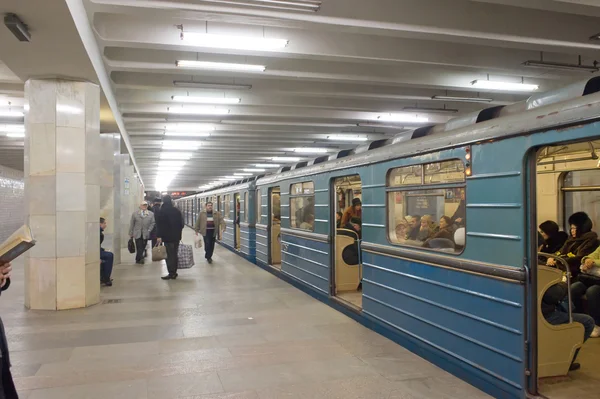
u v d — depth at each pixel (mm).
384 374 4684
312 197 8953
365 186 6621
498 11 6719
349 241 8406
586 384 4094
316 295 8492
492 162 4211
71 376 4637
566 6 6000
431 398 4113
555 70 9336
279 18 6082
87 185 7684
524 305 3838
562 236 6383
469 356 4441
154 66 8188
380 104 12031
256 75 8875
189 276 11133
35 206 7375
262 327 6480
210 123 13586
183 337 5984
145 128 14352
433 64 8414
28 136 7379
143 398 4117
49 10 5027
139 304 7957
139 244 13445
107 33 6883
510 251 3984
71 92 7453
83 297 7645
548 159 6566
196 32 6848
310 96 11133
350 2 6109
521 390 3824
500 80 9922
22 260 14484
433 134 5211
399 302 5680
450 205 4852
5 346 2623
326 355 5273
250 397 4141
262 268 12609
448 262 4719
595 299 5535
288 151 20281
